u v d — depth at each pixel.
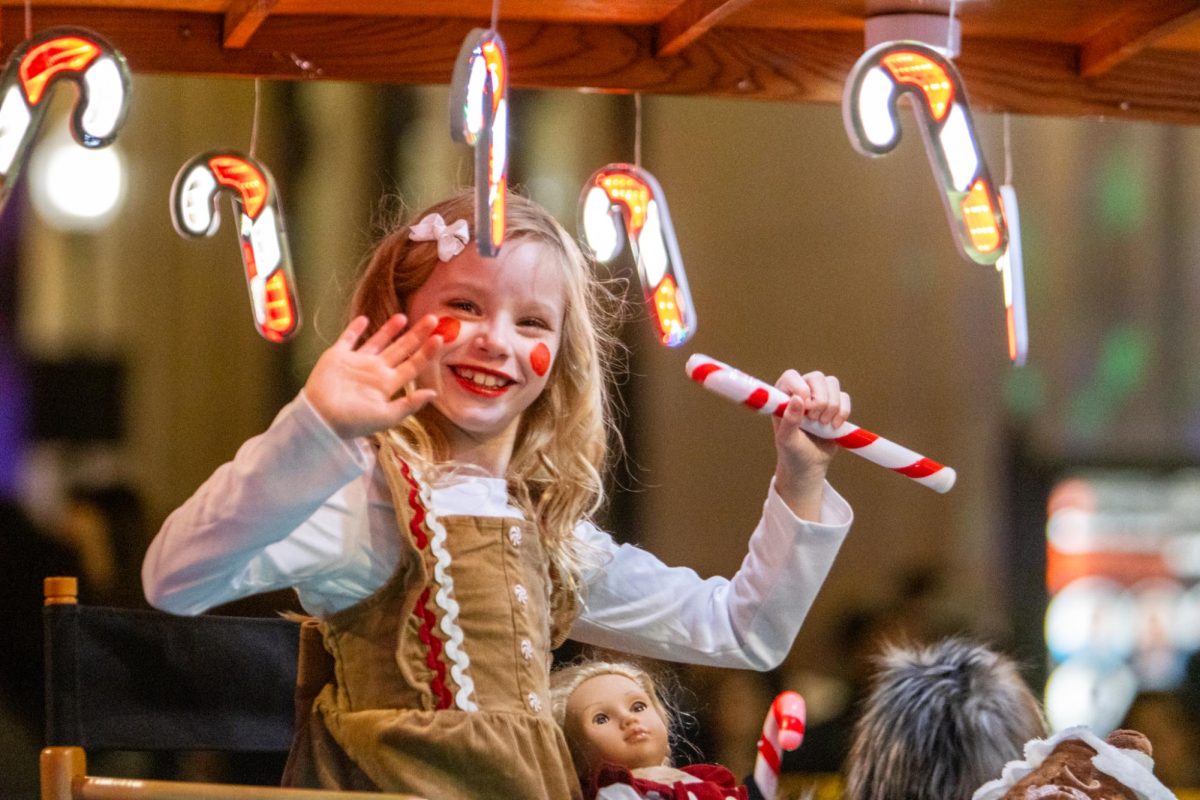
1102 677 12.77
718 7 4.69
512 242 4.27
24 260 12.76
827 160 12.81
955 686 4.70
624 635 4.64
